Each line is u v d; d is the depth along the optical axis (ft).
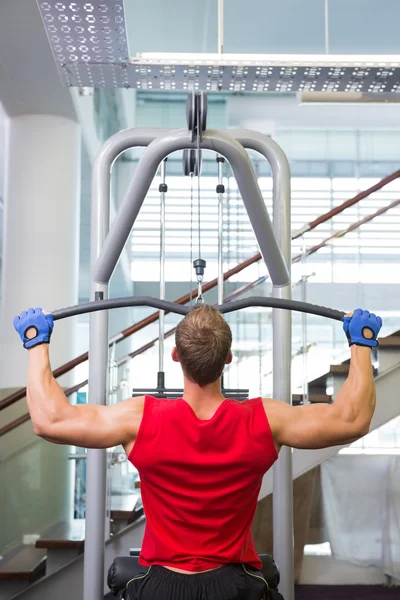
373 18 19.06
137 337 14.33
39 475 13.56
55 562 12.23
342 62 9.66
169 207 24.93
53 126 17.46
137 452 4.69
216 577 4.63
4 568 12.00
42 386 4.88
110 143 9.10
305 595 13.00
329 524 14.17
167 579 4.63
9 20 13.17
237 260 19.19
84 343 30.04
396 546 14.01
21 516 13.26
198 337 4.77
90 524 8.62
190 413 4.71
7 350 16.51
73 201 17.49
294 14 18.75
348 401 4.94
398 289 15.38
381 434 14.47
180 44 20.51
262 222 8.20
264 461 4.73
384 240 15.46
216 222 24.76
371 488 14.29
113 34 8.86
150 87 10.54
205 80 10.25
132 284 25.07
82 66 9.74
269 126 24.18
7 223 17.16
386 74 10.00
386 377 13.96
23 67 14.99
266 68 9.79
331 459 14.37
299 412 4.93
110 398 12.73
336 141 25.09
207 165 24.89
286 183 9.25
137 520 12.46
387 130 25.08
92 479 8.68
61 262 17.02
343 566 14.02
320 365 14.24
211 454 4.67
